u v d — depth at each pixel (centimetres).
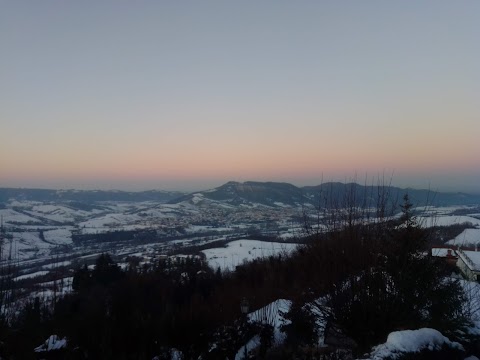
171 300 2769
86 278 3962
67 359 1669
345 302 798
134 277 3378
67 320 2212
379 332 773
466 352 757
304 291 900
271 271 1744
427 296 789
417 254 802
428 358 621
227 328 1844
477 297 1100
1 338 1681
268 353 1367
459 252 2966
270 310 1630
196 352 1794
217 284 3042
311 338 1080
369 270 790
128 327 1856
